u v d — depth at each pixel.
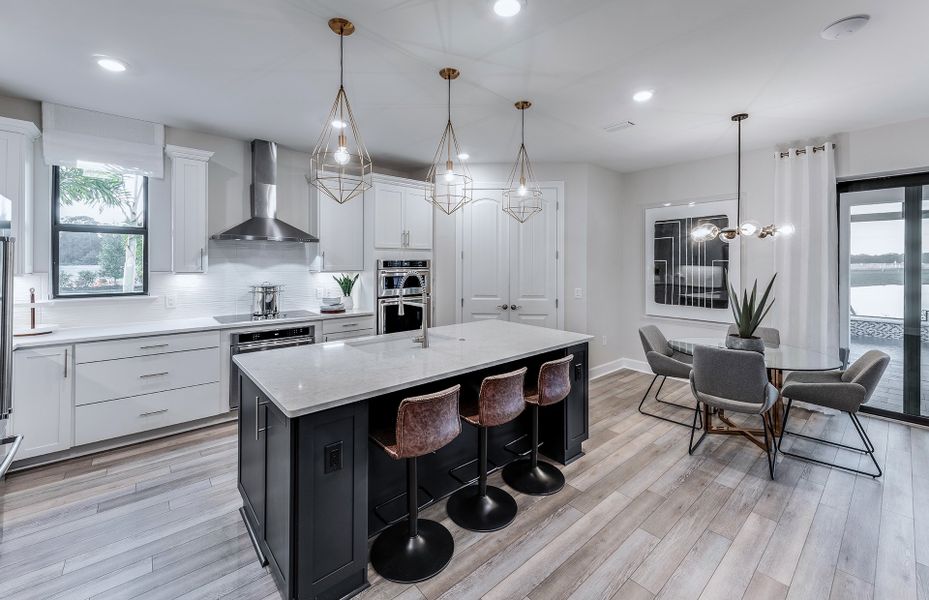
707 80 2.70
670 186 4.88
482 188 4.80
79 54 2.38
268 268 4.20
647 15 2.00
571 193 4.79
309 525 1.64
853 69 2.54
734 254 4.39
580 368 2.97
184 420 3.28
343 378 1.93
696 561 1.95
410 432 1.81
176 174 3.49
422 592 1.78
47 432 2.76
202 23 2.08
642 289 5.19
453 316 4.85
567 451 2.88
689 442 3.20
